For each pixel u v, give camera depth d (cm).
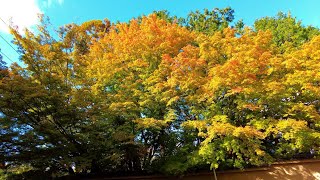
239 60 1465
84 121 1503
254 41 1661
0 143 1355
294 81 1483
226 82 1386
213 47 1667
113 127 1588
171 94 1529
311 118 1469
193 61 1520
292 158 1705
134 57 1769
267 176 1639
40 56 1534
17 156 1398
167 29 1867
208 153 1430
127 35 1881
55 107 1401
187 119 1658
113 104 1477
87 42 2012
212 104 1538
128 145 1575
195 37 1912
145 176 1723
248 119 1560
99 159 1609
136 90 1600
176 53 1772
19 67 1475
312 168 1605
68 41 1688
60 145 1427
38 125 1377
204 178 1689
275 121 1434
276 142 1688
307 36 2314
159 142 1727
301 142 1427
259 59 1487
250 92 1405
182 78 1494
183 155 1616
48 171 1536
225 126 1321
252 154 1412
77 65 1625
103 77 1681
